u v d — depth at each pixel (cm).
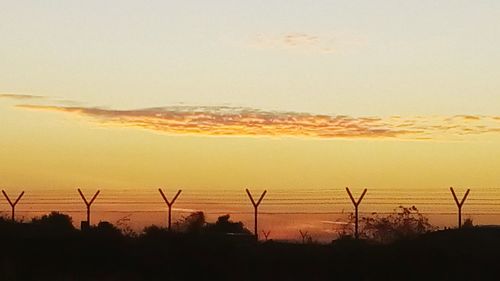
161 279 5434
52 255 5806
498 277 5122
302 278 5256
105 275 5475
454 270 5219
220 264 5528
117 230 6212
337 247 5666
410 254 5362
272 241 5869
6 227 6284
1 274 5309
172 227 6347
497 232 5634
